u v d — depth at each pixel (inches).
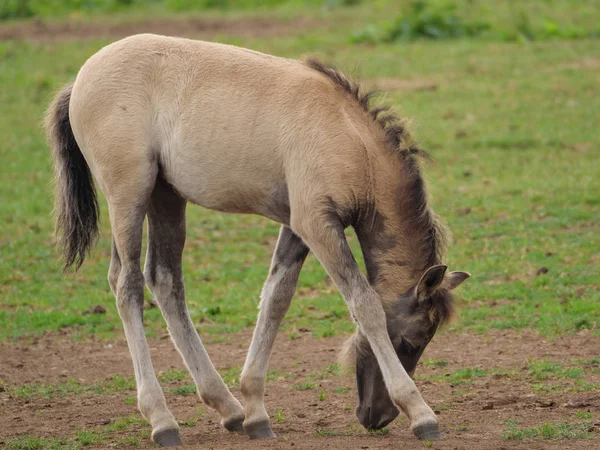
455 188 1851.6
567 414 863.7
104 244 1678.2
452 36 3307.1
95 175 872.9
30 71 2938.0
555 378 987.9
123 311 844.6
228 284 1467.8
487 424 843.4
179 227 898.1
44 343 1246.3
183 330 886.4
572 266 1401.3
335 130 792.9
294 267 855.7
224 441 828.0
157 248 897.5
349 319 1284.4
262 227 1748.3
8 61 3070.9
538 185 1824.6
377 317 764.0
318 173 781.3
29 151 2217.0
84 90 868.0
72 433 888.9
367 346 796.6
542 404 900.6
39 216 1812.3
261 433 833.5
